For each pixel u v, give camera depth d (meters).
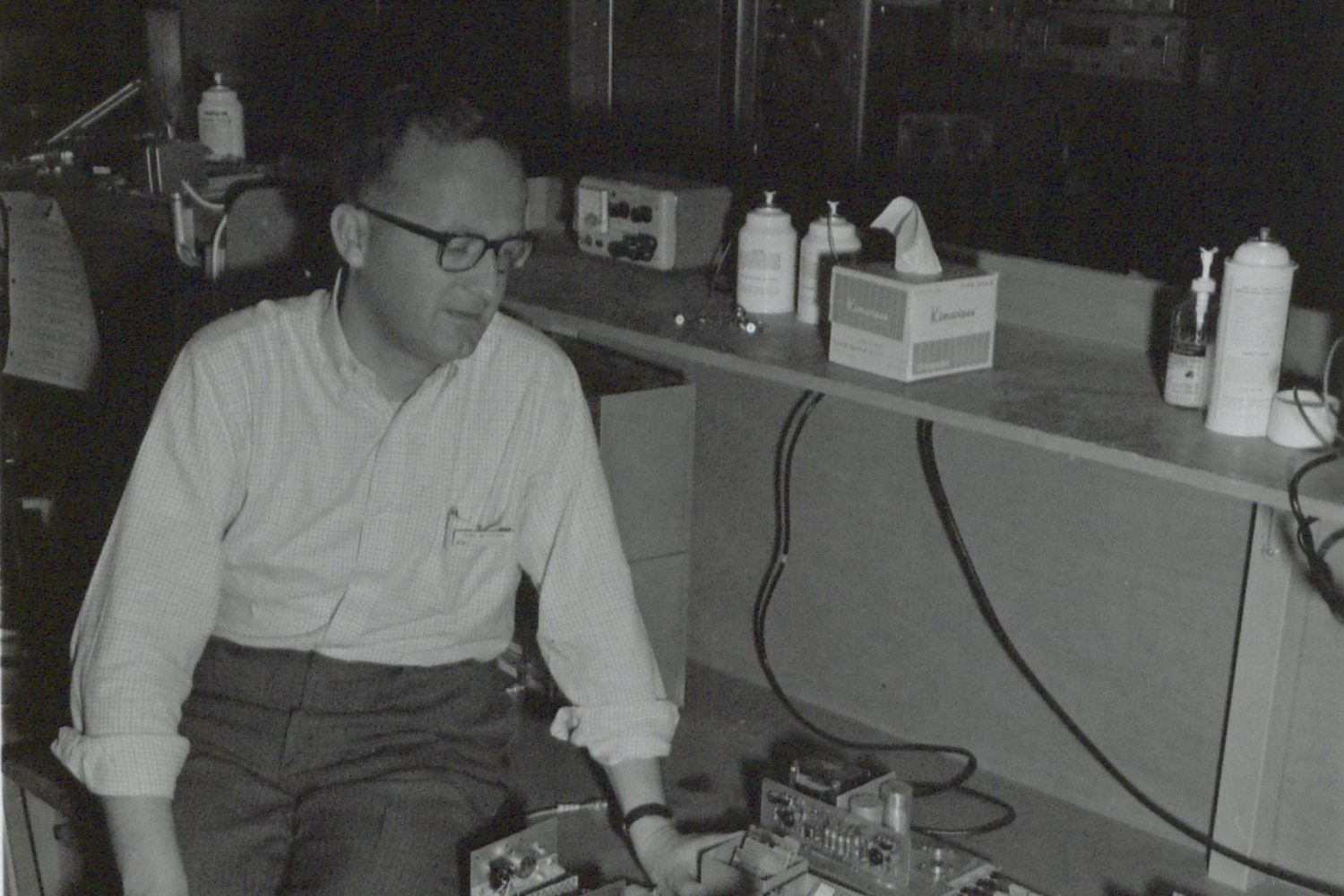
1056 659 1.88
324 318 1.44
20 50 3.74
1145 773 1.82
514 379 1.50
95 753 1.29
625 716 1.51
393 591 1.50
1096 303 1.83
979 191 3.33
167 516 1.38
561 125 3.53
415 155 1.30
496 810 1.49
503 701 1.60
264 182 2.34
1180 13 3.07
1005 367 1.70
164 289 2.58
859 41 3.08
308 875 1.35
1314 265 2.67
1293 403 1.41
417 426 1.46
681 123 3.42
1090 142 3.27
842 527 2.08
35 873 1.75
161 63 3.21
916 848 1.68
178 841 1.37
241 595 1.49
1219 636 1.72
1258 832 1.69
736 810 1.84
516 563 1.57
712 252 2.21
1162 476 1.38
